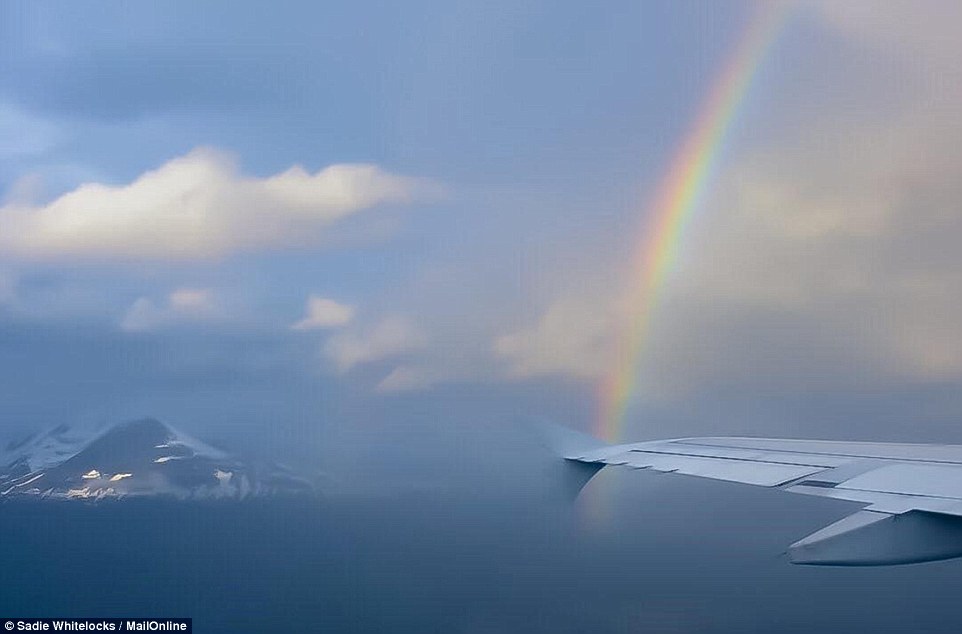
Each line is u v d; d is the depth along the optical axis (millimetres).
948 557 10891
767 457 16844
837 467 15039
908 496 12289
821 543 11578
